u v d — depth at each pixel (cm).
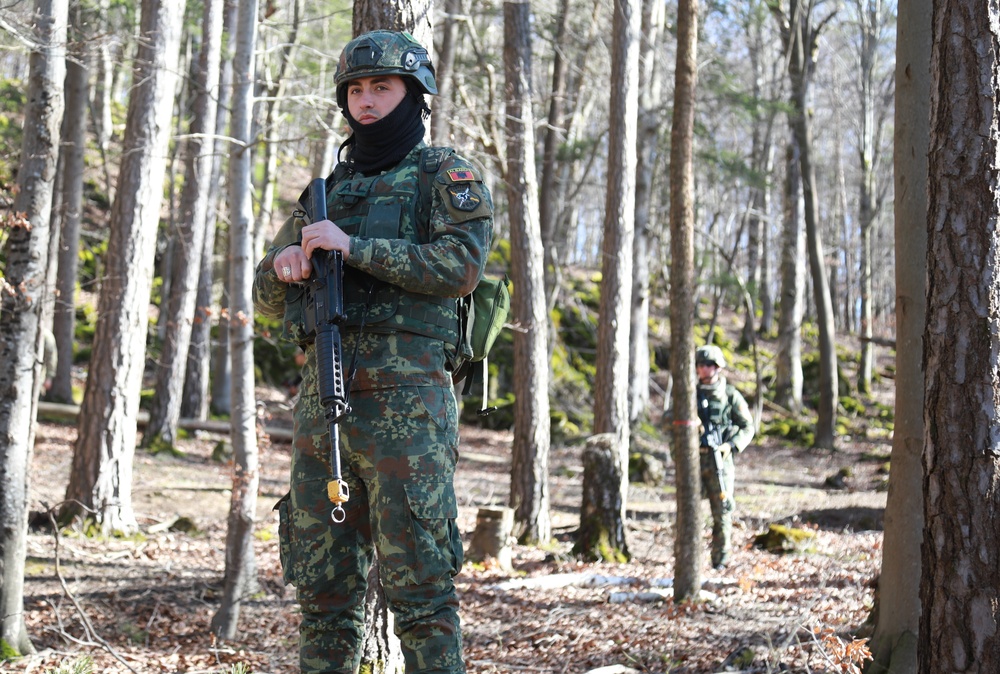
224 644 643
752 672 513
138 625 686
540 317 1139
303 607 259
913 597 484
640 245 2189
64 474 1356
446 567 246
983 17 348
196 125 1744
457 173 262
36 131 546
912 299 488
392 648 471
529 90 1173
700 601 684
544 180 1656
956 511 345
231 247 704
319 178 272
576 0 1973
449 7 1376
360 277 254
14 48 620
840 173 4541
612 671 535
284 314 272
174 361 1722
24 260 544
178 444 1820
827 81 4275
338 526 254
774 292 4947
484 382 290
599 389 1164
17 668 530
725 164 2273
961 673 341
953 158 351
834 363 2352
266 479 1531
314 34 1742
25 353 549
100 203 2861
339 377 239
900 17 491
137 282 1054
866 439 2597
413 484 243
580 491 1591
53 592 754
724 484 852
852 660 459
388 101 268
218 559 941
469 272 251
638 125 2184
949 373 348
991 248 345
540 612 723
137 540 1010
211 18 1491
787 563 895
